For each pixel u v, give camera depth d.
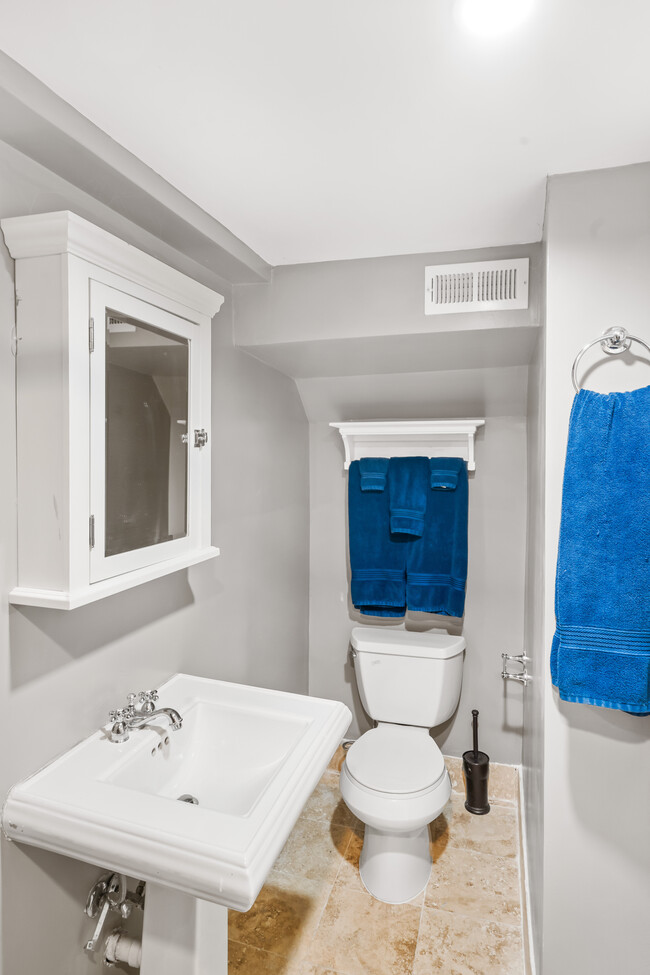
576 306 1.38
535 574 1.86
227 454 2.02
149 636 1.59
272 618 2.44
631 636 1.27
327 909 1.90
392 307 1.89
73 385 1.13
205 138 1.22
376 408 2.68
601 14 0.86
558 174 1.37
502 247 1.80
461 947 1.74
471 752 2.44
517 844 2.20
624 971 1.42
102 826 1.06
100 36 0.92
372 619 2.82
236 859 0.98
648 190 1.33
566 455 1.36
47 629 1.23
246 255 1.82
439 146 1.25
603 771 1.41
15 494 1.16
